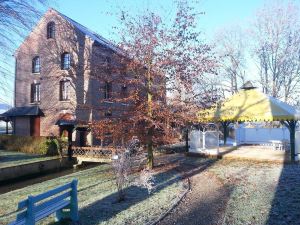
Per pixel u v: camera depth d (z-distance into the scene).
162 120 14.12
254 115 18.58
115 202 9.26
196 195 10.09
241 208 8.48
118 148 13.11
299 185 11.06
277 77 40.66
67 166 21.61
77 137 26.47
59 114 28.53
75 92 27.72
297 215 7.75
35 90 30.94
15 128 30.34
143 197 9.78
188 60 14.13
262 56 41.88
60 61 29.02
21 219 5.86
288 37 39.66
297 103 39.97
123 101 14.06
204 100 14.90
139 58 14.41
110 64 14.74
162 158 19.66
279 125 34.97
